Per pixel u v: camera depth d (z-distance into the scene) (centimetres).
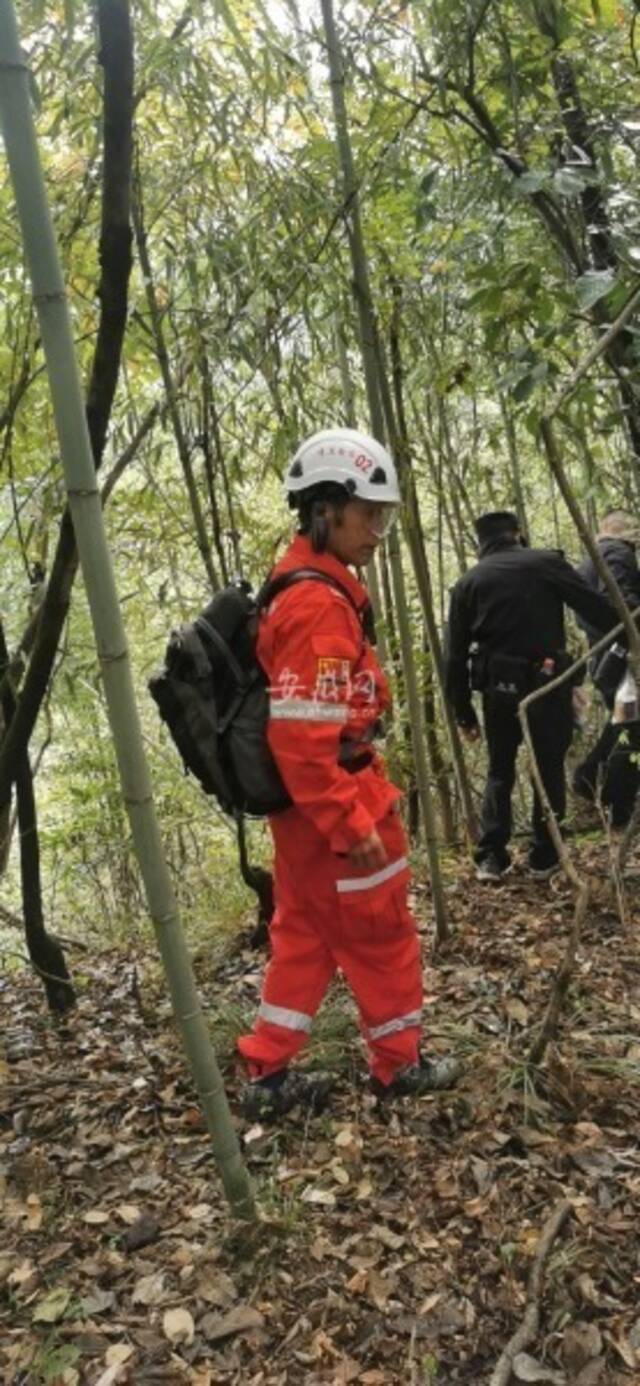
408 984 288
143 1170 278
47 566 375
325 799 253
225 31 326
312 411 398
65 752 645
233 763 262
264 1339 221
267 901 433
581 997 358
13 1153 290
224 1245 243
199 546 406
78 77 296
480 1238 244
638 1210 251
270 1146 282
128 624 589
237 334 357
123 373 408
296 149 359
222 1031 348
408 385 463
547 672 479
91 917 668
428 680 593
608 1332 219
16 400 339
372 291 424
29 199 193
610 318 326
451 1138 281
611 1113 287
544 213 329
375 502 263
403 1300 229
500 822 505
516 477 615
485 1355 217
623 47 344
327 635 254
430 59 351
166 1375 213
